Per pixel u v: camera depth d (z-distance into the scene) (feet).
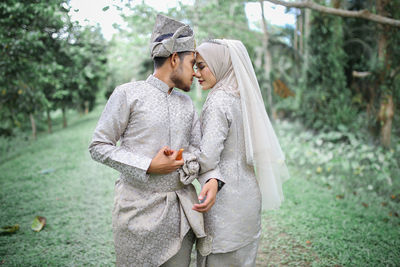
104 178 17.20
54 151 25.41
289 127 22.30
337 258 8.95
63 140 30.86
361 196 13.44
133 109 5.39
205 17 17.62
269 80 21.61
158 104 5.48
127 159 5.11
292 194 13.84
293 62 21.29
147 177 5.19
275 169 6.90
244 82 6.08
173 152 5.28
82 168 19.53
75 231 10.80
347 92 18.33
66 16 10.80
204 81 6.21
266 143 6.25
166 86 5.60
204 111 5.92
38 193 14.88
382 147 16.44
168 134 5.56
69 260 8.96
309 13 17.88
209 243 5.95
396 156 16.03
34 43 14.25
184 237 5.86
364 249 9.23
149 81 5.62
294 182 15.43
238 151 6.06
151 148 5.41
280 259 9.06
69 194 14.70
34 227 10.99
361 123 17.89
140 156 5.20
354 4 17.34
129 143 5.49
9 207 13.10
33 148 27.66
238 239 5.99
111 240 10.17
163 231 5.49
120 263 5.58
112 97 5.41
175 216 5.63
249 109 6.12
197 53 6.08
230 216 5.93
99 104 51.80
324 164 17.06
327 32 18.07
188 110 5.86
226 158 6.04
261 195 6.49
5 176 18.29
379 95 16.51
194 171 5.44
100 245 9.83
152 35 5.71
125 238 5.45
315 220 11.25
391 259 8.73
